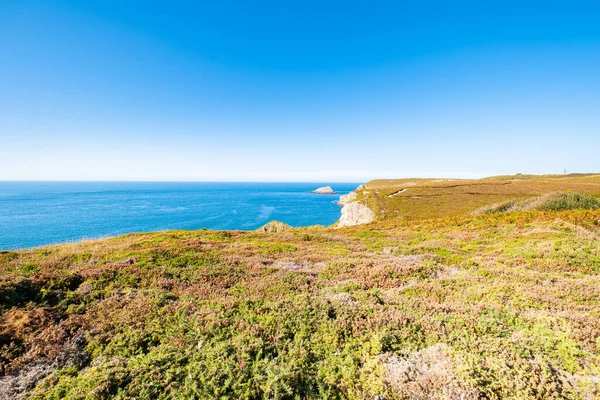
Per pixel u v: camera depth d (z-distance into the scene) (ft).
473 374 20.66
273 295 38.34
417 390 19.79
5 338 26.45
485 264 52.60
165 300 36.37
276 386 20.27
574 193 128.16
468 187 313.32
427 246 71.56
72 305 34.30
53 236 237.25
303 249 74.64
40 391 20.76
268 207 532.32
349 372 22.44
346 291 39.88
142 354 24.77
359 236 101.30
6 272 44.52
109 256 57.21
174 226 304.50
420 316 30.45
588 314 28.48
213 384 20.47
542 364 21.22
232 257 60.59
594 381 19.92
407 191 312.50
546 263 48.44
